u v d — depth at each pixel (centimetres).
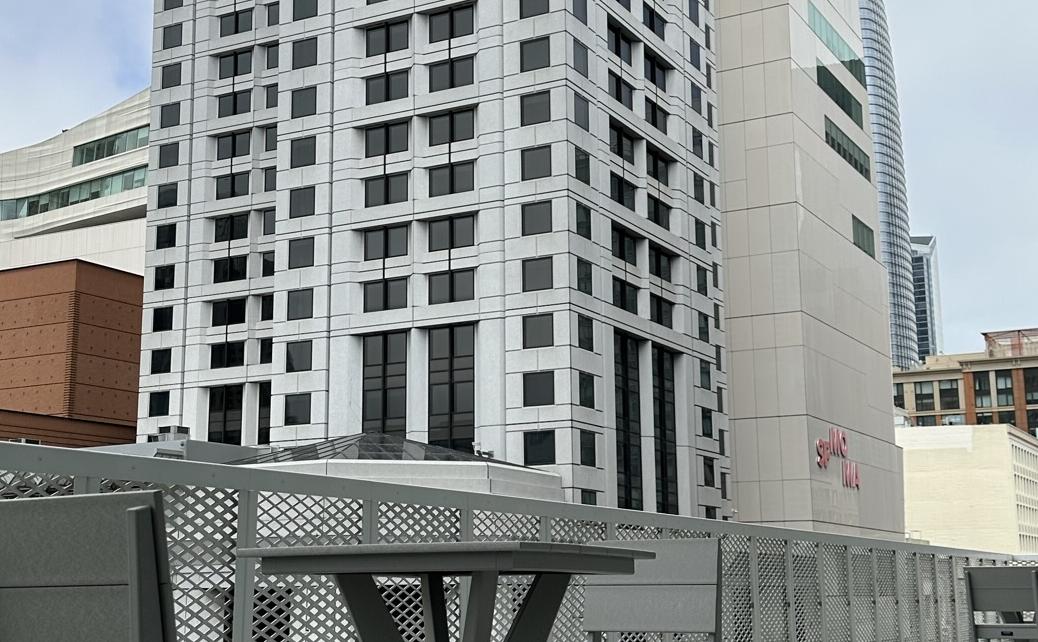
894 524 7562
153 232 6231
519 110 5191
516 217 5100
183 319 6056
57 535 254
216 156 6184
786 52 6819
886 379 7831
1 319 7550
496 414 4956
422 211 5291
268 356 5847
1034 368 16400
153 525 246
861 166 7919
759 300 6669
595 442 4947
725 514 5975
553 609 482
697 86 6338
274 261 5891
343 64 5600
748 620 1088
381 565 416
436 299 5231
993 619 1861
